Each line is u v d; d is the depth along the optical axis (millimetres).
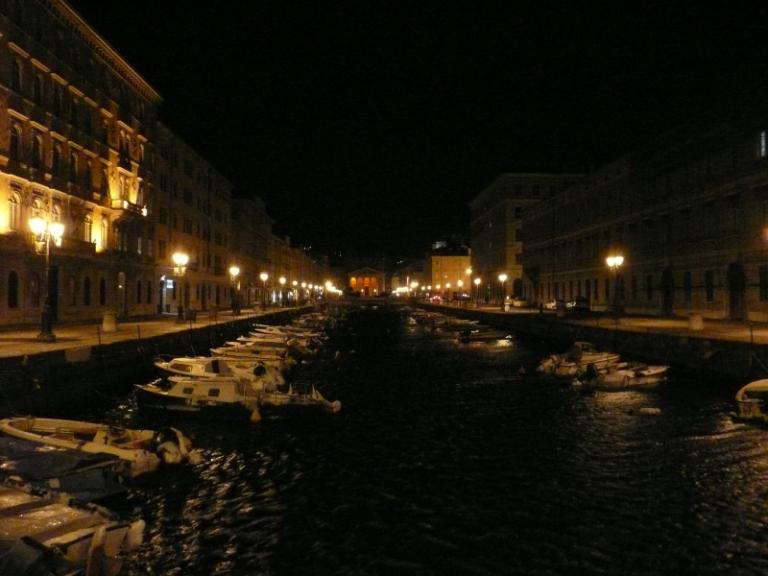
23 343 28062
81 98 45656
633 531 13297
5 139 35938
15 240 36562
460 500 15086
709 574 11484
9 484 12477
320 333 63969
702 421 22922
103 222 49938
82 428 17375
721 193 44625
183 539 12852
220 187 90188
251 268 111938
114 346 27469
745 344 27016
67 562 9688
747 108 41312
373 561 11961
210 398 23719
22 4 37500
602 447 19703
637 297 59719
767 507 14555
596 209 70938
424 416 24609
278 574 11453
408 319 101188
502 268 110812
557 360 35625
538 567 11742
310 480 16578
